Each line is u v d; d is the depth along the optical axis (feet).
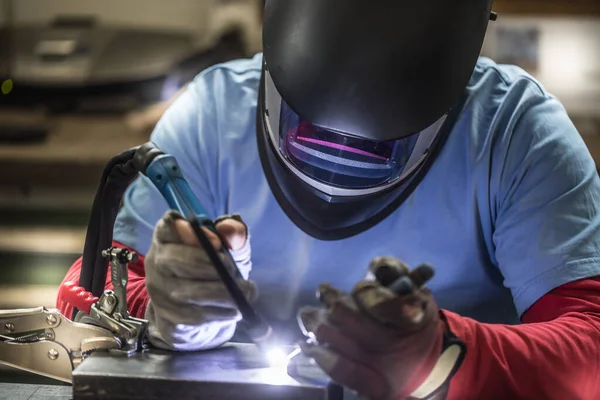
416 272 2.66
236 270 2.90
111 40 10.18
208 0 11.27
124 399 2.88
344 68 3.32
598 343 3.50
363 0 3.35
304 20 3.42
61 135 9.35
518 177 4.11
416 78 3.34
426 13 3.37
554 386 3.30
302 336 4.40
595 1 9.99
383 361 2.64
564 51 10.16
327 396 2.80
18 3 11.48
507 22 10.14
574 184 3.99
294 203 4.16
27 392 3.69
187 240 2.89
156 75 9.89
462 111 4.26
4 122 9.58
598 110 9.92
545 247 3.90
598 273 3.81
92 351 3.17
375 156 3.70
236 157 4.41
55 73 9.90
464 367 3.17
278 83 3.47
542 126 4.16
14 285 8.51
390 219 4.21
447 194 4.20
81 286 3.58
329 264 4.27
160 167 3.05
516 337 3.35
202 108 4.55
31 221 9.21
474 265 4.30
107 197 3.44
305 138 3.74
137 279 4.05
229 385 2.83
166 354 3.15
